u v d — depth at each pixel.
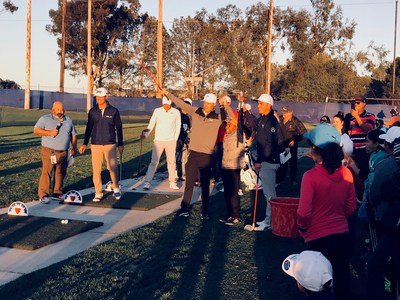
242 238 7.94
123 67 67.12
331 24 63.91
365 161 9.19
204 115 9.05
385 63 63.97
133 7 65.69
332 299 3.89
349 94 58.47
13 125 33.50
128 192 11.52
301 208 4.80
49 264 6.48
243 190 12.38
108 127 10.31
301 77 61.38
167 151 12.08
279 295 5.76
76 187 11.97
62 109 10.21
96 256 6.81
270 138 8.33
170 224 8.69
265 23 63.69
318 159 4.94
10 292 5.51
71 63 66.31
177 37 70.88
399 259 4.79
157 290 5.74
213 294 5.74
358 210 7.15
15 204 8.95
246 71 65.00
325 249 4.82
